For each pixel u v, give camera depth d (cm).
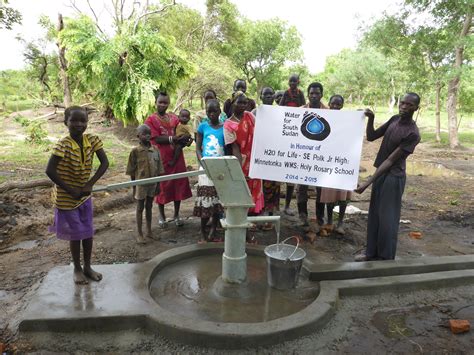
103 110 1939
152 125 503
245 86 544
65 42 1530
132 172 462
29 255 443
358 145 401
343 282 362
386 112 3531
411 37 1650
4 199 614
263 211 517
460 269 400
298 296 349
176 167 521
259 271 397
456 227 588
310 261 412
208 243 431
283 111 412
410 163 1261
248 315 316
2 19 1116
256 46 3547
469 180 959
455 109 1617
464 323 306
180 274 383
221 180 324
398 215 409
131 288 333
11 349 271
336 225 557
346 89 3425
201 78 1947
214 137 437
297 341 286
